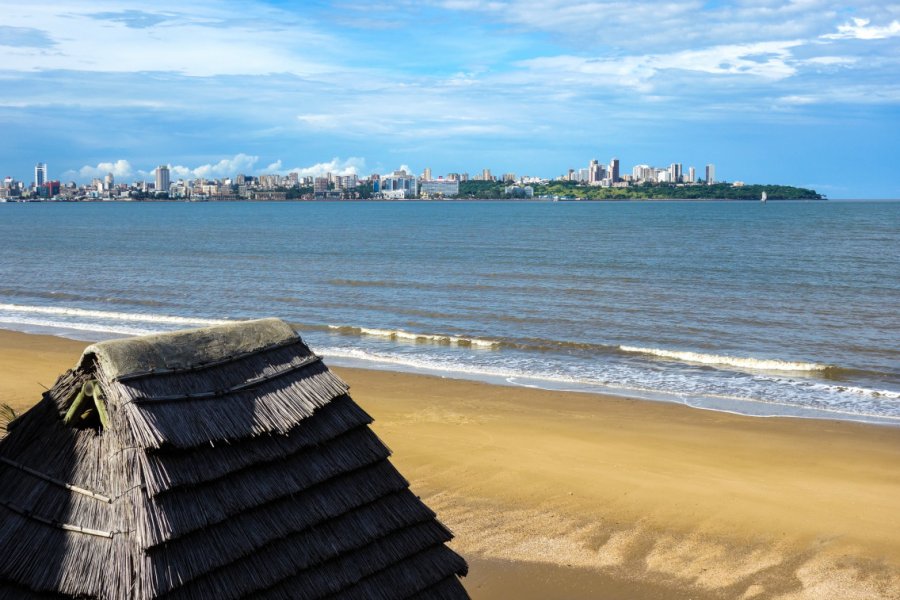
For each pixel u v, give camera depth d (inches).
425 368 1090.1
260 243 3398.1
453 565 324.8
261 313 1556.3
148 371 276.1
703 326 1371.8
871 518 586.9
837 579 503.8
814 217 5772.6
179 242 3503.9
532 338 1278.3
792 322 1400.1
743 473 678.5
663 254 2696.9
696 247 2987.2
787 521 581.9
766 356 1147.3
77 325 1440.7
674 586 498.0
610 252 2787.9
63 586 248.5
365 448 326.0
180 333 302.0
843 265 2283.5
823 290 1779.0
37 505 267.6
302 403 312.0
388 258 2640.3
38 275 2202.3
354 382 998.4
